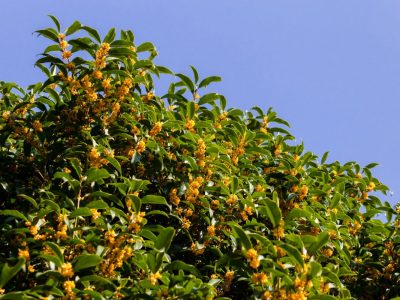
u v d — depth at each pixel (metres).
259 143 6.62
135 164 5.35
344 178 6.32
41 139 5.19
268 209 4.20
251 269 4.05
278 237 4.18
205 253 5.20
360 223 6.14
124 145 5.38
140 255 4.18
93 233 4.21
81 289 3.87
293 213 4.52
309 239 4.03
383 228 6.08
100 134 5.23
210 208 5.26
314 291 3.88
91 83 5.32
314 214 5.25
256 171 6.04
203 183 5.49
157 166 5.26
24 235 4.22
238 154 5.96
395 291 5.46
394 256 5.80
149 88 5.99
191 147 5.59
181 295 3.78
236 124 6.06
